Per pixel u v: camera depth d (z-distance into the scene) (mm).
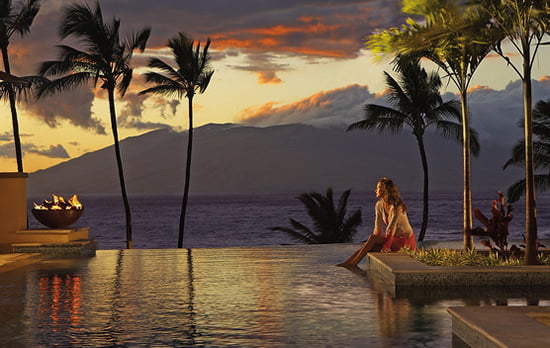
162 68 29141
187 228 91062
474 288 8773
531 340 4723
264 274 10656
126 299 8109
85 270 11352
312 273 10742
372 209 138625
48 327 6387
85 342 5738
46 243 14180
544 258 10078
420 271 9016
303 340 5766
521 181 28391
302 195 33500
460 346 5461
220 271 11109
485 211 124250
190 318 6828
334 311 7195
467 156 11391
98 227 94062
